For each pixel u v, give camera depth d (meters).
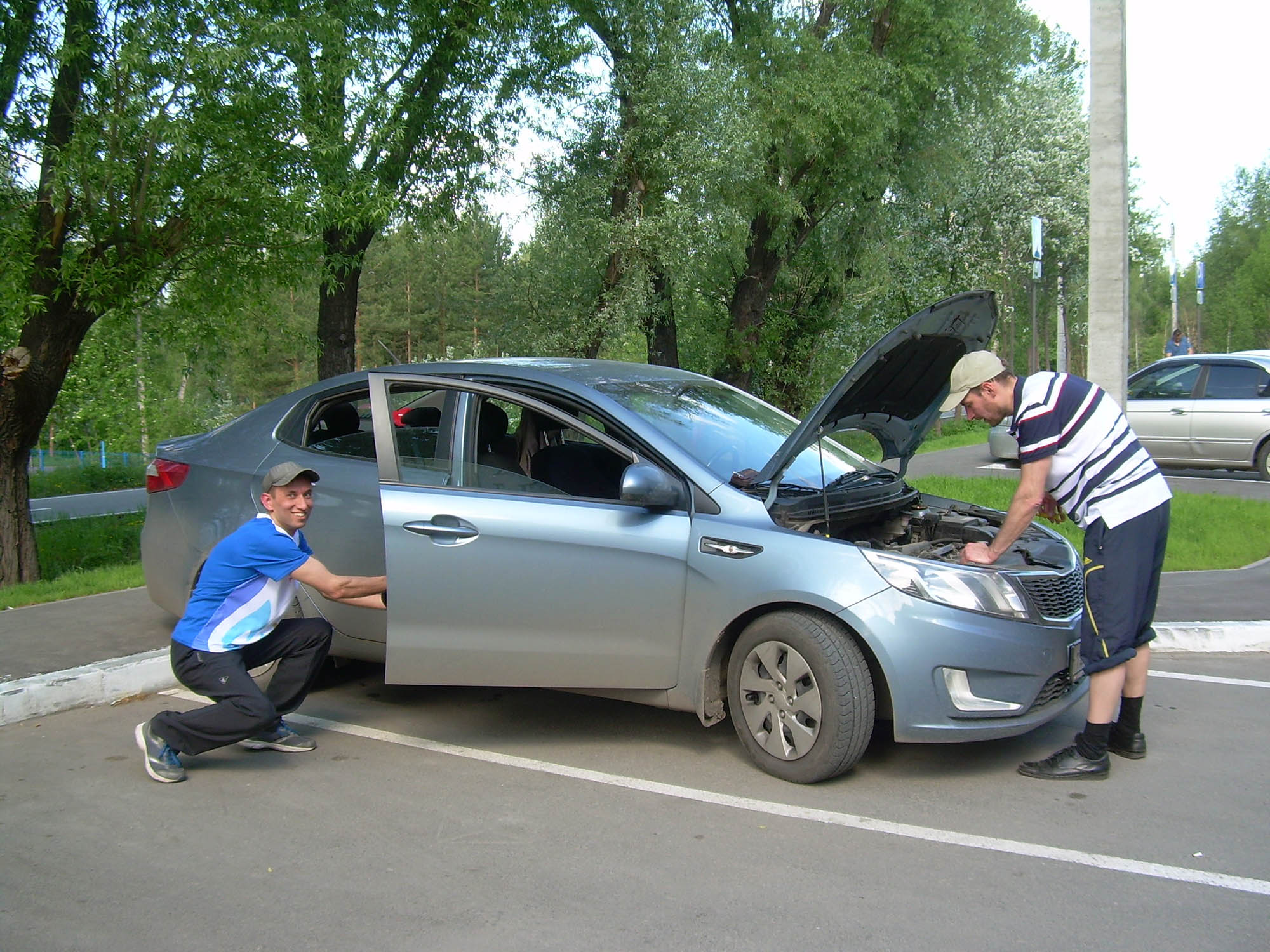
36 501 25.44
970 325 4.65
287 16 10.20
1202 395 14.52
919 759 4.49
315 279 11.59
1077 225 29.34
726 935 3.05
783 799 4.05
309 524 5.11
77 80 9.48
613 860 3.55
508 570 4.42
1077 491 4.21
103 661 5.69
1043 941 2.99
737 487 4.39
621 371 5.27
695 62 17.00
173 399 33.09
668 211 16.75
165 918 3.19
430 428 4.81
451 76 13.63
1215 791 4.11
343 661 6.11
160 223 10.03
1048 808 3.96
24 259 9.25
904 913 3.17
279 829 3.85
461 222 15.09
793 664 4.12
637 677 4.38
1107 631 4.14
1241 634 6.22
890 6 19.52
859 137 18.83
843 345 25.03
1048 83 31.42
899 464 5.74
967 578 4.04
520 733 4.90
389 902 3.28
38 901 3.31
